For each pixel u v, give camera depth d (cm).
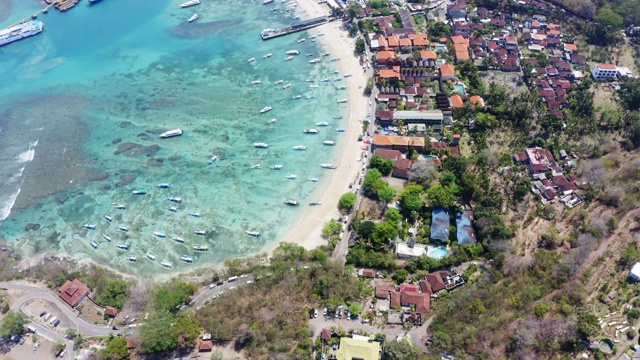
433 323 12438
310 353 12038
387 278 14038
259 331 12325
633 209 15075
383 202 15975
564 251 14188
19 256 15438
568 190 16162
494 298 12681
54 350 12431
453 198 15538
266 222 16238
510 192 16312
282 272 13888
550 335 11719
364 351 11681
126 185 17762
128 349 12244
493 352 11538
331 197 16912
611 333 11912
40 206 17138
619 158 16975
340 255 14812
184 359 12125
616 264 13488
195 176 17975
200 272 14588
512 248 14212
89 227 16300
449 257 14112
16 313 13175
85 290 13838
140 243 15725
